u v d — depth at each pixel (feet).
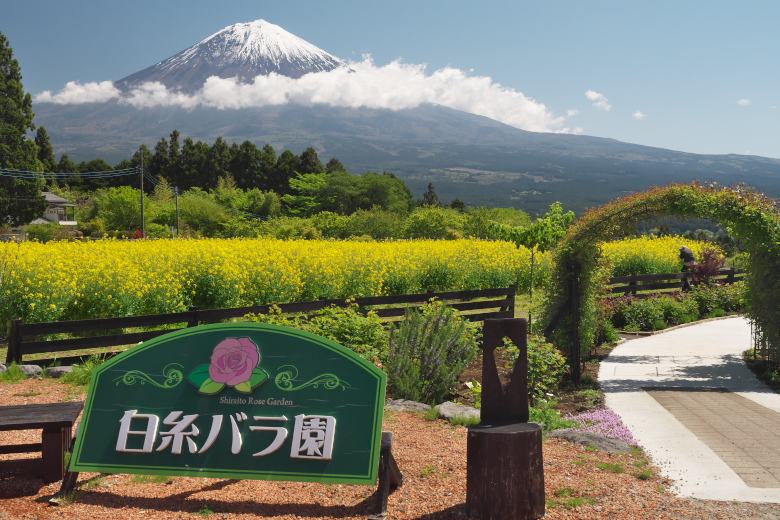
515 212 180.65
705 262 64.49
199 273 45.91
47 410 14.74
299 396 13.29
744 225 29.60
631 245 78.59
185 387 13.58
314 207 281.33
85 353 35.35
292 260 53.31
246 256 52.24
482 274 65.46
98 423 13.57
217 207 237.86
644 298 52.37
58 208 249.96
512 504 12.37
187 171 331.16
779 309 30.19
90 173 323.98
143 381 13.71
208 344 13.76
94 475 14.62
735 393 26.13
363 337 28.63
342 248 66.13
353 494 13.76
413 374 24.39
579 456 16.79
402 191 307.78
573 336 29.68
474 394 25.95
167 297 41.45
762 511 12.94
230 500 13.34
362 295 53.98
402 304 56.18
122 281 39.99
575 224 31.45
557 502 13.43
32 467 14.16
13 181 164.66
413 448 17.10
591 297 31.50
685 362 33.68
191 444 13.19
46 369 26.94
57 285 37.63
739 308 56.65
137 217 208.33
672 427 20.27
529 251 68.33
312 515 12.62
